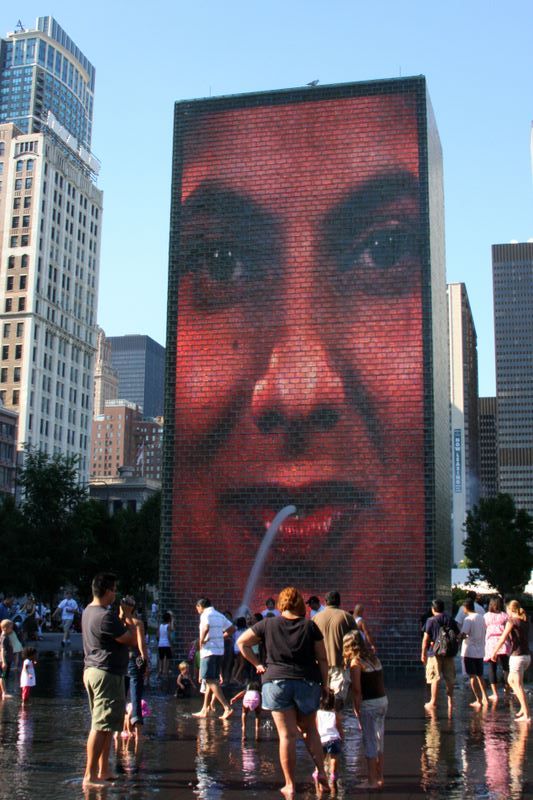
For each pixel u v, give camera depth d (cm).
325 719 1217
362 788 1212
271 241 3797
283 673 1123
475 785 1236
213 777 1281
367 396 3588
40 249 14175
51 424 14212
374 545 3469
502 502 7762
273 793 1171
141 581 7694
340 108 3850
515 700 2347
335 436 3584
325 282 3712
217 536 3603
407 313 3622
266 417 3659
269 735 1694
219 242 3841
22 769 1325
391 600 3412
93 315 15988
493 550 7462
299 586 3497
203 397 3728
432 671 2050
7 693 2395
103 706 1198
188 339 3788
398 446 3528
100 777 1252
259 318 3744
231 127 3934
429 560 3412
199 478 3669
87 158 15888
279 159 3859
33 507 6194
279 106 3909
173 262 3866
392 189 3734
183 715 2000
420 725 1866
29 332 13750
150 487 16425
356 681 1234
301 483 3578
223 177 3894
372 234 3712
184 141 3962
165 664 2958
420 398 3544
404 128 3775
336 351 3650
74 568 6181
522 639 1917
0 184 14388
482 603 4966
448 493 4384
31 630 4041
